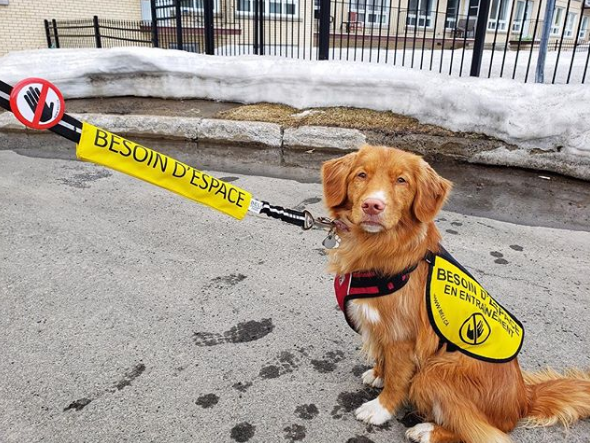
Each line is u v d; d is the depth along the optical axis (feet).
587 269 13.04
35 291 11.07
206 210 16.47
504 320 7.24
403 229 6.93
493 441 6.54
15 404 7.75
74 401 7.87
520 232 15.35
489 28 74.54
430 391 6.97
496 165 21.86
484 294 7.34
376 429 7.55
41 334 9.54
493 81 23.16
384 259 6.93
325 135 23.82
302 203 17.20
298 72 27.07
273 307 10.80
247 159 22.94
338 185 7.36
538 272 12.78
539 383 7.89
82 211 16.01
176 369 8.72
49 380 8.31
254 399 8.09
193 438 7.25
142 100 31.24
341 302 7.56
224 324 10.12
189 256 13.12
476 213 16.89
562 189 19.34
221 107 28.94
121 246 13.53
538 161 21.04
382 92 25.41
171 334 9.71
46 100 5.24
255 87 28.81
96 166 21.22
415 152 23.00
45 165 21.16
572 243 14.64
